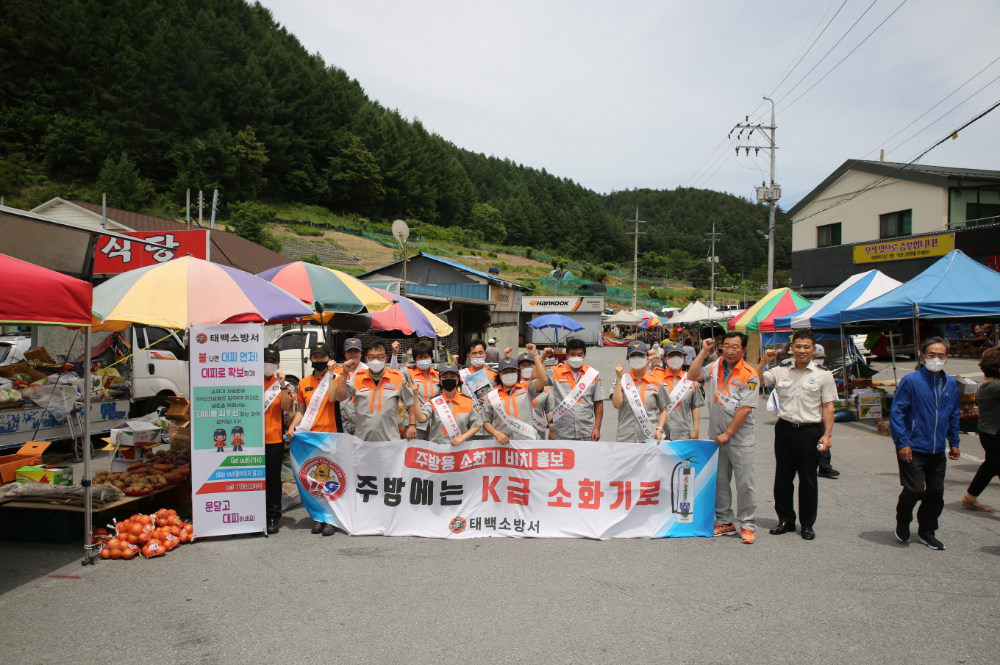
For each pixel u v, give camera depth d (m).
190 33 75.94
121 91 67.62
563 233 127.00
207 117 74.31
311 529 5.77
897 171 28.77
